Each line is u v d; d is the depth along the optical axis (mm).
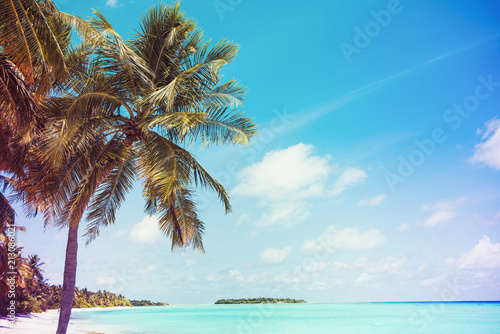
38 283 53812
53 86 10578
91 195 10188
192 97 12000
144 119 10656
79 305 73375
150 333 31500
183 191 12297
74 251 10234
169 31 12234
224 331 36562
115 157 10625
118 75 11062
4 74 7801
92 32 8922
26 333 24844
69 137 9195
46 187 9711
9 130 10047
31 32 6898
